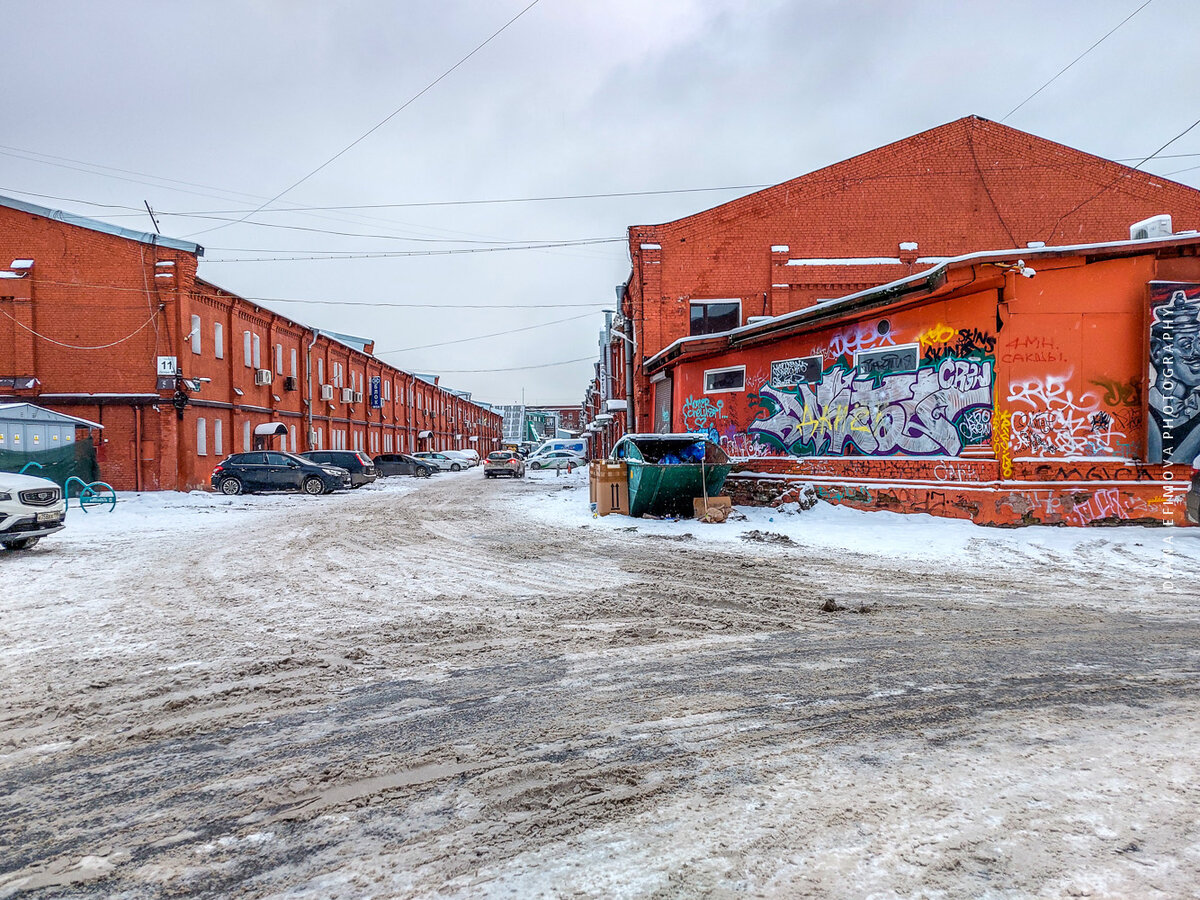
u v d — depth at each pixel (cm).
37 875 231
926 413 1220
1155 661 455
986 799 273
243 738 344
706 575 797
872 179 2425
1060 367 1102
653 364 1970
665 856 236
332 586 747
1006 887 216
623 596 682
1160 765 302
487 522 1432
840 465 1359
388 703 391
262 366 3138
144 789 292
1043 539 1000
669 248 2445
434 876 228
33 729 358
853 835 248
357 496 2339
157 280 2383
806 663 456
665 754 318
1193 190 2383
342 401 4041
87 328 2380
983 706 375
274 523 1452
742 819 260
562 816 264
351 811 271
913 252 2388
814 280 2403
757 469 1526
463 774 302
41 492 1020
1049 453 1106
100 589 735
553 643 513
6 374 2338
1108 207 2388
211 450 2684
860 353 1331
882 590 706
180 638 533
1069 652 477
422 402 6097
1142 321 1091
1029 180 2400
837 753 317
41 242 2377
